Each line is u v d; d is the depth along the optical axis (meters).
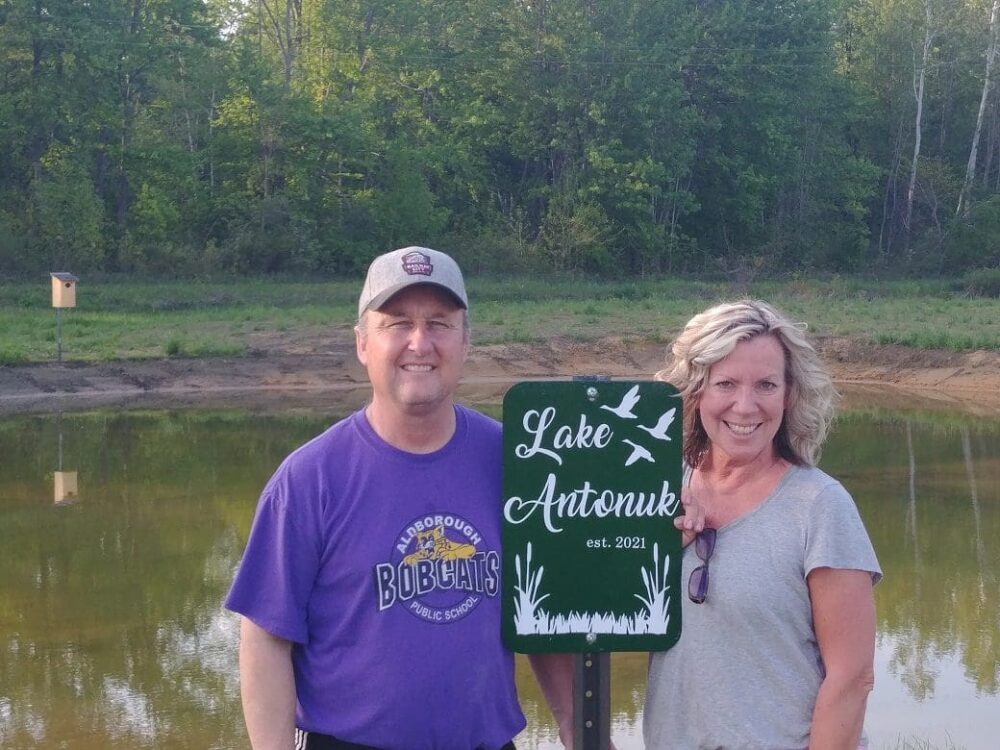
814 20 51.75
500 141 48.72
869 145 57.56
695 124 48.47
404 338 2.77
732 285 41.75
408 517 2.78
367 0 46.88
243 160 43.31
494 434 2.93
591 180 45.91
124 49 40.69
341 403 22.09
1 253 35.75
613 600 2.78
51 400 22.42
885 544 10.79
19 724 6.54
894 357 27.02
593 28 47.44
